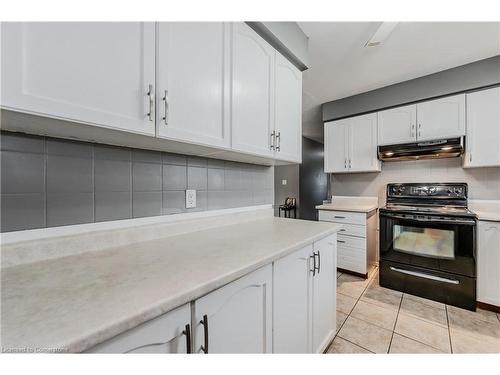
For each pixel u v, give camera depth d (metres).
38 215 0.82
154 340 0.53
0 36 0.54
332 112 3.16
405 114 2.58
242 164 1.71
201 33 1.00
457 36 1.79
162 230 1.17
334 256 1.54
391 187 2.88
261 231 1.35
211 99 1.04
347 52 2.01
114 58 0.73
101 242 0.95
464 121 2.22
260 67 1.33
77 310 0.49
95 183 0.96
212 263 0.79
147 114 0.81
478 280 1.99
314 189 6.49
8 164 0.77
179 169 1.29
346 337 1.63
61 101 0.62
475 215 1.98
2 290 0.58
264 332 0.90
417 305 2.07
